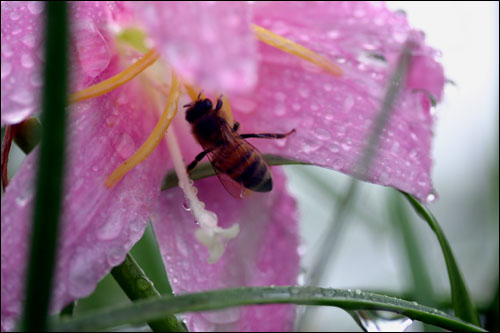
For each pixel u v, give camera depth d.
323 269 0.16
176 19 0.13
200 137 0.16
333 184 0.20
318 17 0.16
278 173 0.17
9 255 0.14
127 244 0.15
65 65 0.12
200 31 0.13
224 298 0.13
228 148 0.16
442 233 0.16
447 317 0.14
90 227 0.14
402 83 0.16
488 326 0.17
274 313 0.16
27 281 0.12
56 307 0.14
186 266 0.16
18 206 0.14
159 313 0.13
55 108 0.12
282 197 0.17
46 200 0.12
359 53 0.16
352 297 0.14
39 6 0.14
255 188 0.16
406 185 0.16
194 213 0.15
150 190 0.15
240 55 0.13
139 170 0.15
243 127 0.16
